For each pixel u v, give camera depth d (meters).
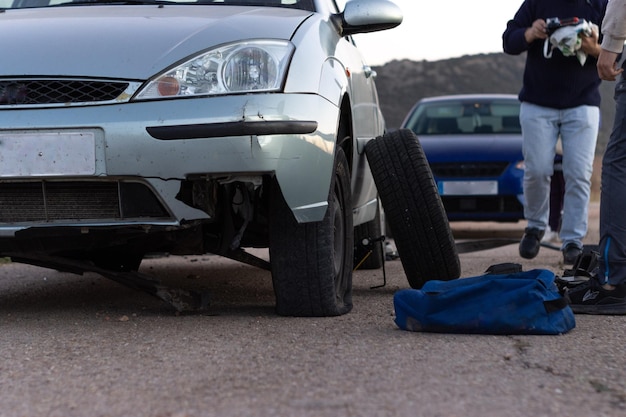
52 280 5.48
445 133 9.80
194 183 3.25
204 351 2.92
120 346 3.04
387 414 2.17
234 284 5.16
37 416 2.22
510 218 8.81
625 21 3.62
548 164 5.61
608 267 3.68
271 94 3.25
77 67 3.26
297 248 3.49
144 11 3.88
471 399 2.30
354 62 4.48
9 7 4.36
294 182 3.27
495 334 3.17
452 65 58.34
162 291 3.68
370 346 2.97
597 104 5.59
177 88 3.23
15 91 3.25
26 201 3.31
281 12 3.93
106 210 3.29
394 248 7.00
